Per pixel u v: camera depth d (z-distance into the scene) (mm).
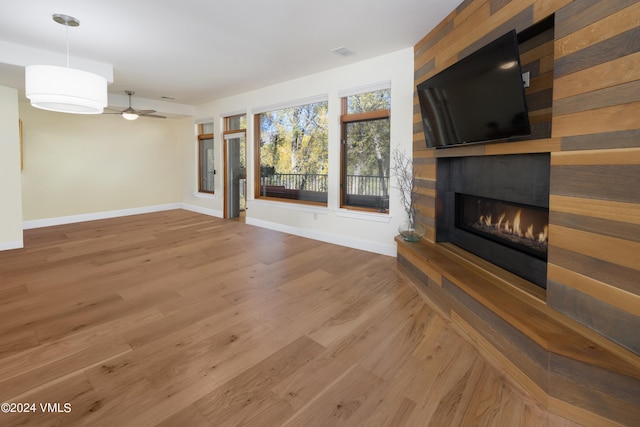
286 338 2146
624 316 1372
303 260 3844
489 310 1907
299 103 4875
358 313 2500
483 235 2682
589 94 1482
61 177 6078
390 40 3367
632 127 1317
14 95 4312
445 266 2508
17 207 4391
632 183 1325
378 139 4109
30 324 2318
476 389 1657
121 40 3361
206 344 2072
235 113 6074
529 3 1857
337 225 4570
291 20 2910
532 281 2107
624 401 1299
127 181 7000
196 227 5781
